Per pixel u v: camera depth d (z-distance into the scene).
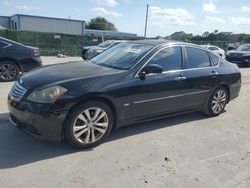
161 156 4.36
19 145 4.40
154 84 5.01
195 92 5.81
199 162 4.25
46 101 4.01
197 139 5.13
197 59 5.95
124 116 4.76
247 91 9.88
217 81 6.23
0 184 3.39
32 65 9.78
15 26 50.84
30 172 3.68
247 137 5.38
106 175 3.73
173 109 5.53
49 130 4.05
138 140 4.89
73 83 4.20
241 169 4.11
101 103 4.42
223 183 3.72
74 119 4.18
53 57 25.20
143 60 4.99
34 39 29.28
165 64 5.30
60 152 4.26
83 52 18.59
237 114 6.89
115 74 4.63
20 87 4.36
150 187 3.52
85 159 4.11
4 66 9.35
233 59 19.67
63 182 3.51
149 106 5.06
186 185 3.62
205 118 6.38
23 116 4.12
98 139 4.52
